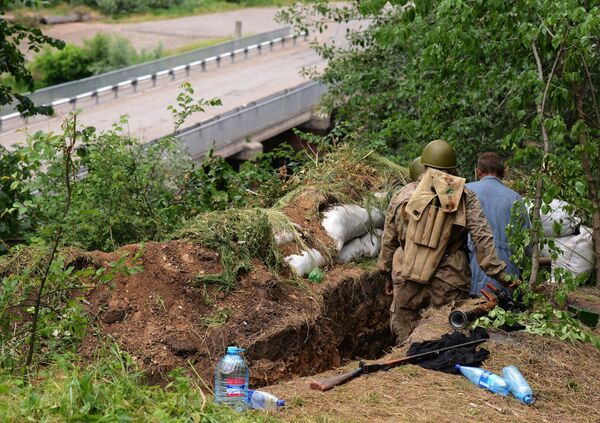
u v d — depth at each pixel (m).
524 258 6.84
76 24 51.03
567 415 5.41
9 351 5.70
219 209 9.59
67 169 5.76
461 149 11.77
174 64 36.25
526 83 7.06
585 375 5.98
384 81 14.03
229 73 36.22
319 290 7.35
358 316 7.93
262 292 6.84
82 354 5.91
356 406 5.27
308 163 9.54
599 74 9.58
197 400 5.12
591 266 8.23
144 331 6.19
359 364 6.03
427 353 6.04
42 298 6.17
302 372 6.63
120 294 6.39
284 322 6.60
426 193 6.67
